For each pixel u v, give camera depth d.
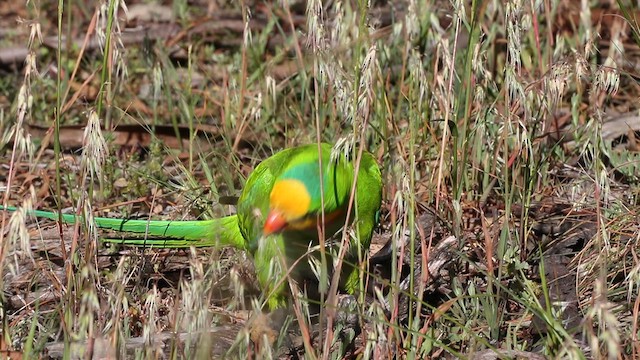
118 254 9.86
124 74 7.79
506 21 8.37
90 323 6.45
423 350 7.72
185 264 9.73
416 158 10.55
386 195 10.22
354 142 7.34
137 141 12.11
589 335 6.03
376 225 9.14
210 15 15.70
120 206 10.80
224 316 8.38
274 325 8.42
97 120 7.26
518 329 8.33
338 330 8.02
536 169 9.98
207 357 6.35
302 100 12.09
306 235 8.32
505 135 8.55
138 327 8.41
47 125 12.45
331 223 8.27
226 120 11.43
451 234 9.14
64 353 6.91
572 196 10.05
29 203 6.79
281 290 8.19
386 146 10.28
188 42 14.88
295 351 8.20
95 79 13.62
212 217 9.84
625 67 13.01
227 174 10.15
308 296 9.13
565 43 12.19
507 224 8.29
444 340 8.14
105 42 7.63
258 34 14.45
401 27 10.59
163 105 12.93
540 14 13.41
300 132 11.65
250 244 8.58
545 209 10.05
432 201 9.80
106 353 6.89
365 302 8.53
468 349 7.93
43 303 8.80
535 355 7.55
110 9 7.57
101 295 7.72
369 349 6.96
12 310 8.89
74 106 13.20
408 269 9.48
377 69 8.23
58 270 9.46
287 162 8.23
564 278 8.94
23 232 6.70
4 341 7.57
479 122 9.33
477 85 9.26
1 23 16.11
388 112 10.76
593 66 8.75
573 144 11.36
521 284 8.49
